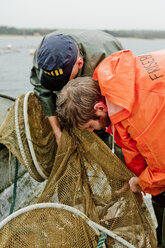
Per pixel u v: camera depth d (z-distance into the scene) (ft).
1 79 62.39
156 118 4.94
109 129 6.49
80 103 5.34
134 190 6.63
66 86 5.55
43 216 5.45
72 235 5.48
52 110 8.21
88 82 5.45
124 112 5.13
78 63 7.38
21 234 5.21
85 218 5.62
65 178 6.46
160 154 5.26
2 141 8.14
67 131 6.46
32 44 236.02
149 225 6.73
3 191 9.77
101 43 7.98
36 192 10.79
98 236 5.71
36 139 8.05
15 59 111.86
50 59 6.77
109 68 5.42
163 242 7.12
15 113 7.84
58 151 6.72
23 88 53.11
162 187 6.23
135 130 5.23
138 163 6.50
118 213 6.54
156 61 5.41
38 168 8.08
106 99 5.24
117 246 5.84
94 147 6.77
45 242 5.33
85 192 6.56
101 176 6.91
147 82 5.13
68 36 7.34
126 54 5.55
